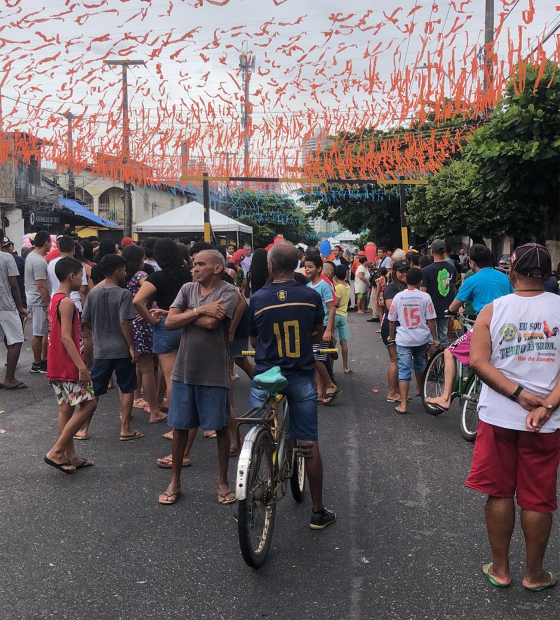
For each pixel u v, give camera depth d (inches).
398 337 275.9
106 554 146.1
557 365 126.5
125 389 233.0
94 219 1005.8
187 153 450.0
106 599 127.0
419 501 177.9
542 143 342.0
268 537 144.3
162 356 228.5
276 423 154.3
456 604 125.3
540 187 370.9
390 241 1198.9
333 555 146.3
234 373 348.8
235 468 206.2
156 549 148.9
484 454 130.4
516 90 340.2
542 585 130.0
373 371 372.2
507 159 354.9
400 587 131.8
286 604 125.4
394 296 300.2
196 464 209.8
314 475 158.2
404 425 256.5
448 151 660.1
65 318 192.5
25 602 125.6
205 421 172.9
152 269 305.0
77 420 197.2
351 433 244.8
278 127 422.6
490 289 251.1
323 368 286.5
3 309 308.0
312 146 485.4
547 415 122.9
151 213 1453.0
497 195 392.2
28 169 999.6
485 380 128.0
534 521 127.1
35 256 338.3
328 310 294.2
